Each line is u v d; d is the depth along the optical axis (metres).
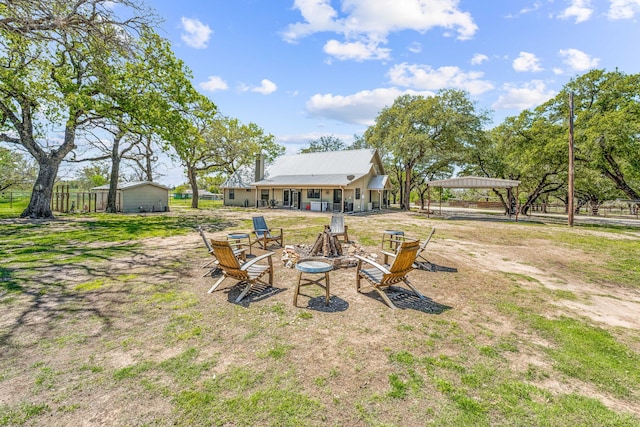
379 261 6.78
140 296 4.52
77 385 2.46
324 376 2.62
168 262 6.61
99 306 4.12
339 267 6.24
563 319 3.93
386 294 4.67
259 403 2.26
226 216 18.41
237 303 4.28
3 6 8.19
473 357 2.97
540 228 14.05
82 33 9.52
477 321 3.82
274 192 26.98
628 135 14.82
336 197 23.23
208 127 24.25
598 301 4.65
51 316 3.79
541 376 2.67
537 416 2.17
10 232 10.74
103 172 38.22
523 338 3.39
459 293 4.88
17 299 4.33
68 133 15.75
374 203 27.94
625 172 19.16
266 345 3.14
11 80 12.58
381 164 27.69
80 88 13.75
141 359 2.86
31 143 14.99
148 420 2.09
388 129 29.83
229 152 27.02
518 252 8.41
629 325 3.78
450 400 2.33
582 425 2.09
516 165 22.34
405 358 2.92
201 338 3.28
